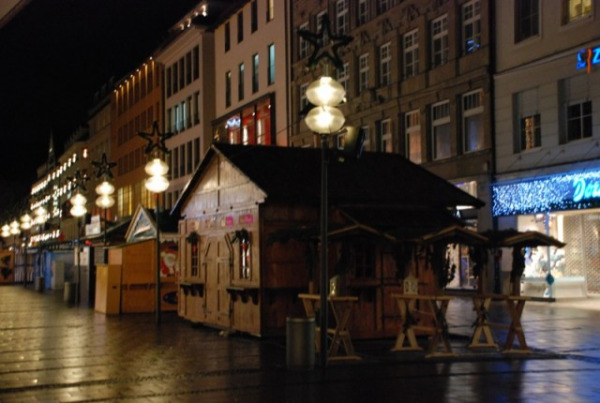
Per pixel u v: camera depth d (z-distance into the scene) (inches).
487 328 553.9
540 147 1064.8
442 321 520.4
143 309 1001.5
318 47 514.0
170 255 1015.0
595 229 1008.2
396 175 693.9
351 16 1507.1
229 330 687.1
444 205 663.8
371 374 453.7
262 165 661.9
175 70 2487.7
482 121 1172.5
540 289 1022.4
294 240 636.1
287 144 1747.0
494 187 1138.0
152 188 805.2
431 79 1280.8
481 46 1167.6
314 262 560.4
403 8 1352.1
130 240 1158.3
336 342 509.4
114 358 542.3
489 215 1144.8
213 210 730.8
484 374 450.3
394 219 625.0
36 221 2133.4
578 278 1023.6
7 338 684.1
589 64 971.9
